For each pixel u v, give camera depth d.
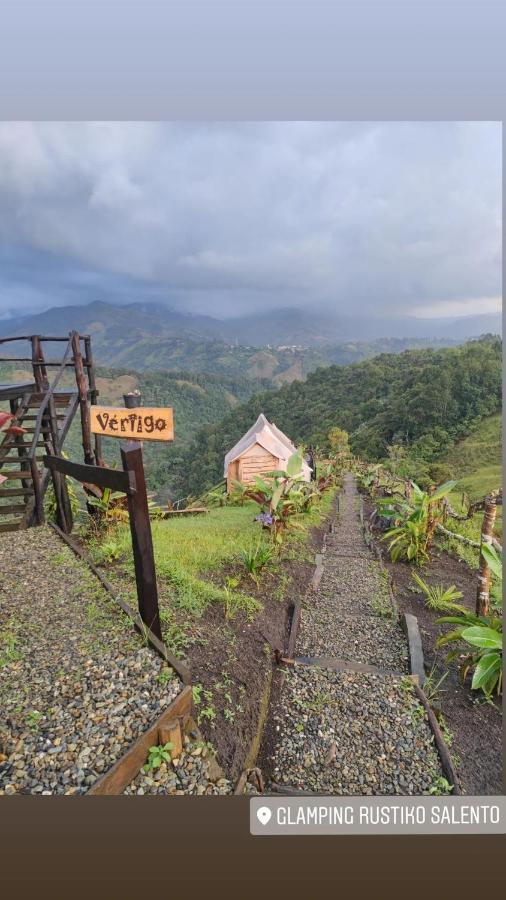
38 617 3.14
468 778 2.45
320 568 5.83
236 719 2.61
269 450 12.11
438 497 6.39
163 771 2.06
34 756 1.98
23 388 5.66
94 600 3.40
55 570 4.00
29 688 2.39
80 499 6.46
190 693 2.33
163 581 4.08
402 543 6.62
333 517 10.43
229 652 3.22
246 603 4.11
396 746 2.67
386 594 5.12
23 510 5.39
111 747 2.04
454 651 3.46
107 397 87.50
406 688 3.21
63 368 5.60
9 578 3.82
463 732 2.86
